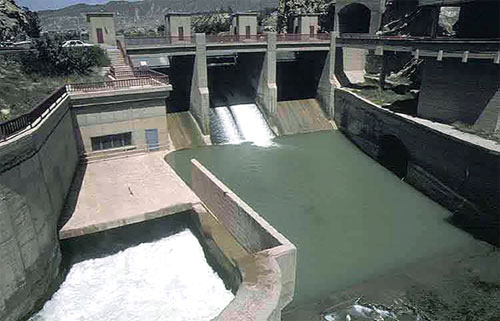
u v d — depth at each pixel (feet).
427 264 64.49
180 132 121.90
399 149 107.76
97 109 92.22
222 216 64.18
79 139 91.97
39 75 103.04
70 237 62.03
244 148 119.03
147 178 84.23
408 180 97.14
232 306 37.22
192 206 70.95
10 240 48.42
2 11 163.02
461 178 79.41
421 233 74.13
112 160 95.61
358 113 122.31
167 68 147.33
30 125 56.90
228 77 153.58
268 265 43.21
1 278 47.34
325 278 60.90
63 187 71.92
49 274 55.67
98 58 116.26
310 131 136.87
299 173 101.35
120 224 65.36
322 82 145.79
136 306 53.47
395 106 111.14
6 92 84.99
